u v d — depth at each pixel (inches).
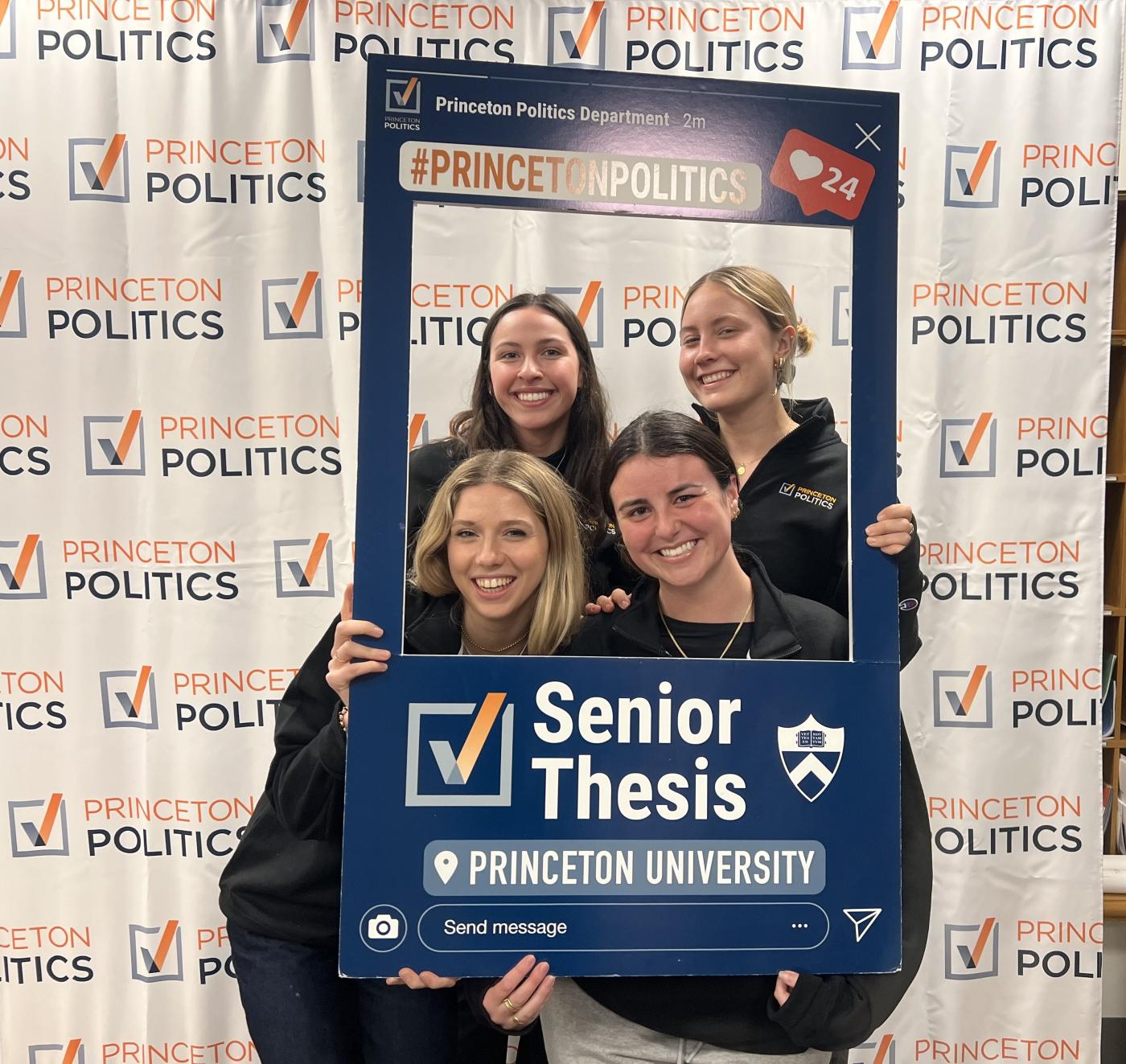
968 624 74.0
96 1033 75.0
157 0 70.1
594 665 42.1
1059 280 72.1
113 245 71.3
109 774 73.7
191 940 73.8
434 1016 60.0
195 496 72.4
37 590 72.6
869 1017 47.9
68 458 72.1
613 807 42.1
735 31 71.0
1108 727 86.0
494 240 56.1
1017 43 71.0
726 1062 49.0
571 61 70.7
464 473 42.8
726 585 43.4
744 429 43.9
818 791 43.1
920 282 72.3
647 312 45.8
